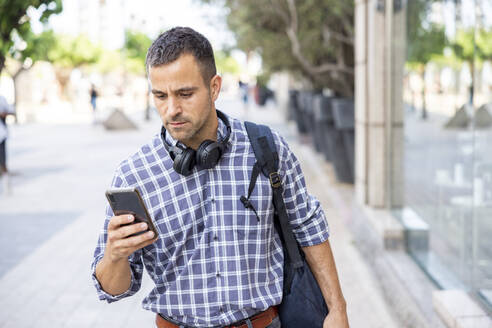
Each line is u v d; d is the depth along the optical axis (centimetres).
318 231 210
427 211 491
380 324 453
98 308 501
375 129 623
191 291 194
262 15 973
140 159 192
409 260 519
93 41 3997
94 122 2423
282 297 206
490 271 357
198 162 187
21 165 1323
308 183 1001
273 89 4328
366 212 620
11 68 2473
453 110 431
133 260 197
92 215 840
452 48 430
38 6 408
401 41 571
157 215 191
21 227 775
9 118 2734
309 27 973
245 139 197
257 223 194
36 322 473
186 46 177
